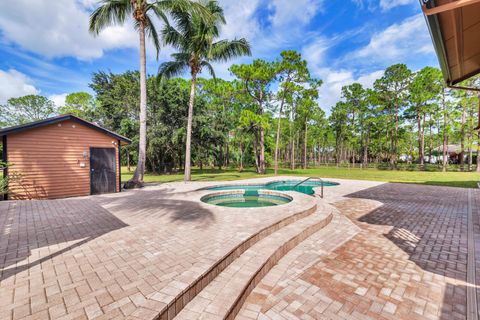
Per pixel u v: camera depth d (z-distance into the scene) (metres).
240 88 19.41
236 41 12.28
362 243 3.86
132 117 19.42
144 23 9.50
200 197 6.99
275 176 16.28
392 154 25.80
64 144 7.39
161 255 2.68
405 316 2.02
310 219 4.80
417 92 20.62
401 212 5.95
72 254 2.73
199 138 19.31
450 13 2.30
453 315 2.03
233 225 3.90
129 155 21.30
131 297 1.81
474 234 4.22
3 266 2.40
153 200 6.44
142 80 9.70
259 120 17.75
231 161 30.80
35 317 1.57
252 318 2.00
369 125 26.92
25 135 6.72
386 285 2.54
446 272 2.82
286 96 19.52
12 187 6.55
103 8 8.98
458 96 17.70
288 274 2.81
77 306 1.70
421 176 16.31
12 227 3.86
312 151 46.50
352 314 2.05
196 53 11.55
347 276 2.75
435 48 2.83
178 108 18.39
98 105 20.97
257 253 3.04
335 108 28.92
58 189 7.25
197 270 2.24
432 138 24.14
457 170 20.78
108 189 8.25
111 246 2.99
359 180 13.45
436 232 4.36
